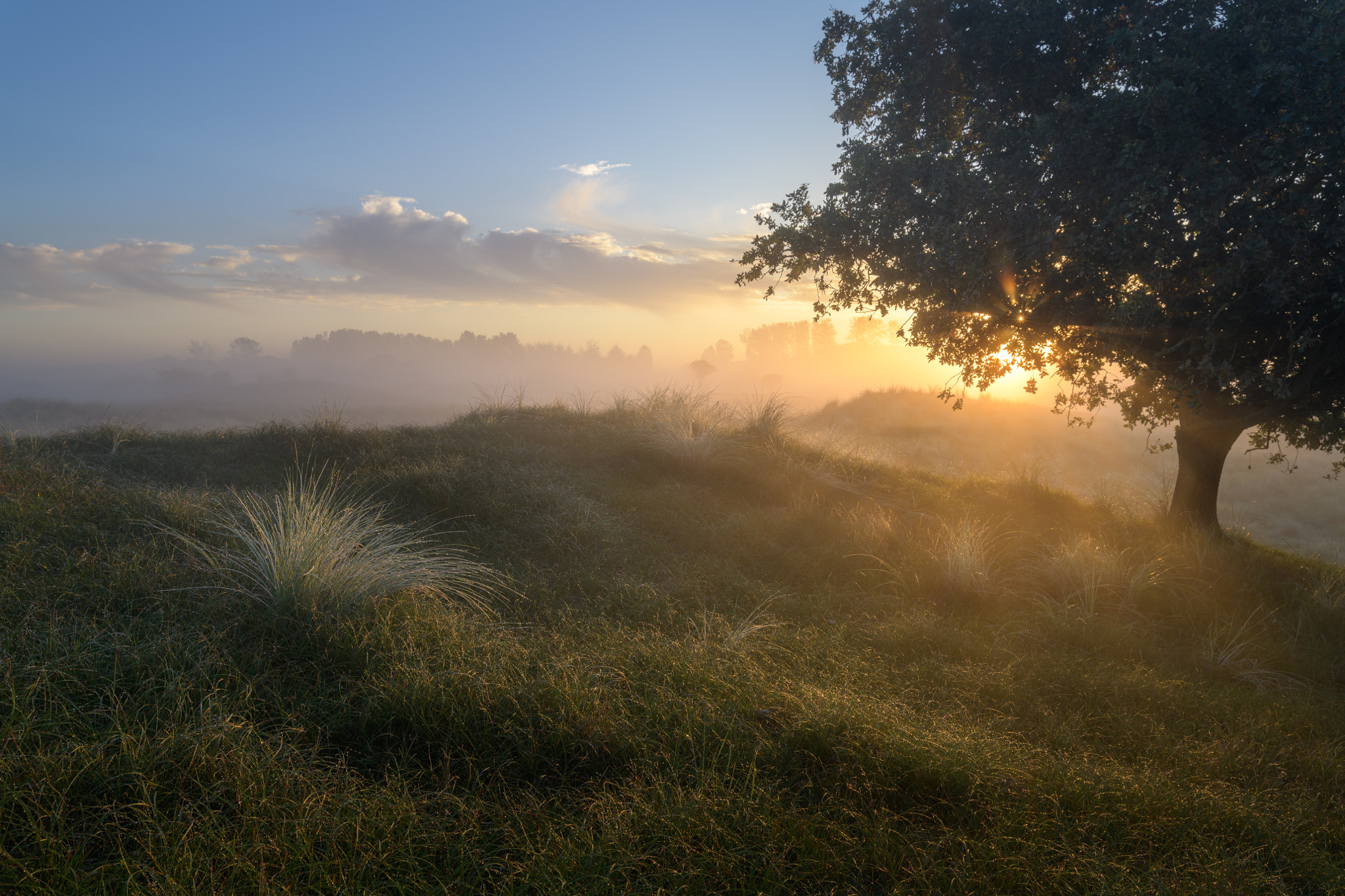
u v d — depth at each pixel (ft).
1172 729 13.01
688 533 23.52
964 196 21.50
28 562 13.52
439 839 7.47
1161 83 18.56
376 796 8.05
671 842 7.54
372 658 11.39
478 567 17.75
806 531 23.97
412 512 22.63
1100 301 22.39
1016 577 21.76
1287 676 17.07
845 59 27.76
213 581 13.91
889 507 28.60
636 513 25.20
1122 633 18.08
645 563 20.34
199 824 7.23
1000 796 9.11
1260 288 21.20
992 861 7.86
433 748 9.45
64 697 9.28
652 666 12.30
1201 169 19.10
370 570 14.88
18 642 10.44
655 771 9.04
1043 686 14.42
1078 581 21.33
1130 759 11.86
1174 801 9.51
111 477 23.57
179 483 24.50
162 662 10.37
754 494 29.43
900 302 26.37
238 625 12.35
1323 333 23.31
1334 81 17.51
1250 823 9.32
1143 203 18.99
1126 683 14.71
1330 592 22.39
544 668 11.62
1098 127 20.17
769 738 9.98
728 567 20.74
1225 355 23.62
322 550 14.53
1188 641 19.13
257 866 6.81
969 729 11.35
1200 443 28.71
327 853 6.94
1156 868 7.95
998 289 22.94
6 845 6.88
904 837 8.14
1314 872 8.65
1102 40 22.91
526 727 9.70
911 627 16.81
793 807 8.34
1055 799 9.04
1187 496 29.35
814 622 17.08
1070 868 7.84
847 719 10.27
